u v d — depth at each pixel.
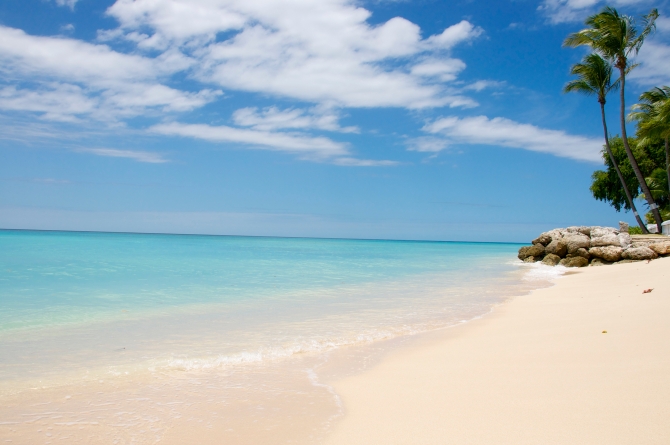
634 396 4.65
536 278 22.50
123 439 4.55
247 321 10.91
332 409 5.29
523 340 8.20
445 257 45.94
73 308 12.01
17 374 6.63
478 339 8.74
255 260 33.78
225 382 6.40
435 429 4.43
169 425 4.89
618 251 28.11
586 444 3.73
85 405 5.47
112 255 33.38
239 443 4.43
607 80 33.84
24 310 11.56
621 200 45.31
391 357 7.77
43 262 25.36
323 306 13.29
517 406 4.81
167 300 13.89
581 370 5.84
